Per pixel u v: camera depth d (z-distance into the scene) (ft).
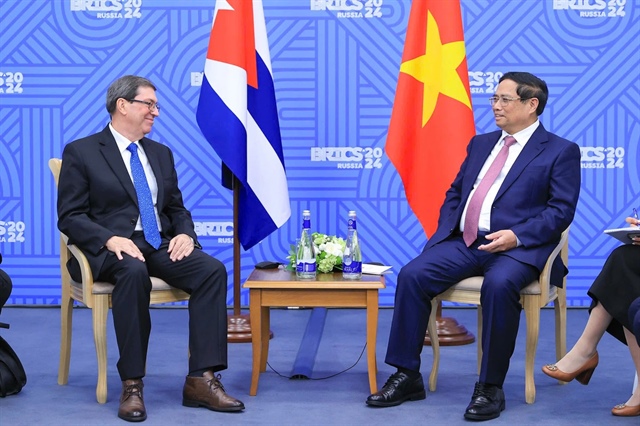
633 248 9.66
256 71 12.97
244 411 9.61
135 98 10.43
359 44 15.23
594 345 10.02
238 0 12.67
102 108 15.31
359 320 14.89
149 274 10.39
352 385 10.79
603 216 15.34
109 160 10.42
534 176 10.34
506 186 10.43
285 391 10.50
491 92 15.25
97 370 11.45
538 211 10.37
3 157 15.34
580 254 15.43
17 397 10.13
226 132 12.50
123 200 10.39
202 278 9.95
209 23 15.23
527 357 10.01
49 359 12.01
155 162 10.88
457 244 10.51
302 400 10.09
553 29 15.17
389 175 15.38
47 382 10.83
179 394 10.35
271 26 15.23
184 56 15.24
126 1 15.19
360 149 15.34
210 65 12.66
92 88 15.29
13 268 15.49
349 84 15.26
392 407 9.82
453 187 11.15
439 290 10.09
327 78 15.26
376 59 15.24
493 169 10.64
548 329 14.10
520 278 9.66
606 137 15.25
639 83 15.19
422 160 12.91
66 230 10.05
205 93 12.67
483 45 15.21
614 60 15.19
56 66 15.24
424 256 10.24
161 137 15.33
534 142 10.55
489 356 9.53
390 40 15.21
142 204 10.44
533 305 9.90
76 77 15.25
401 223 15.43
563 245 10.39
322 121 15.33
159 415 9.45
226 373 11.35
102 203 10.37
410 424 9.15
